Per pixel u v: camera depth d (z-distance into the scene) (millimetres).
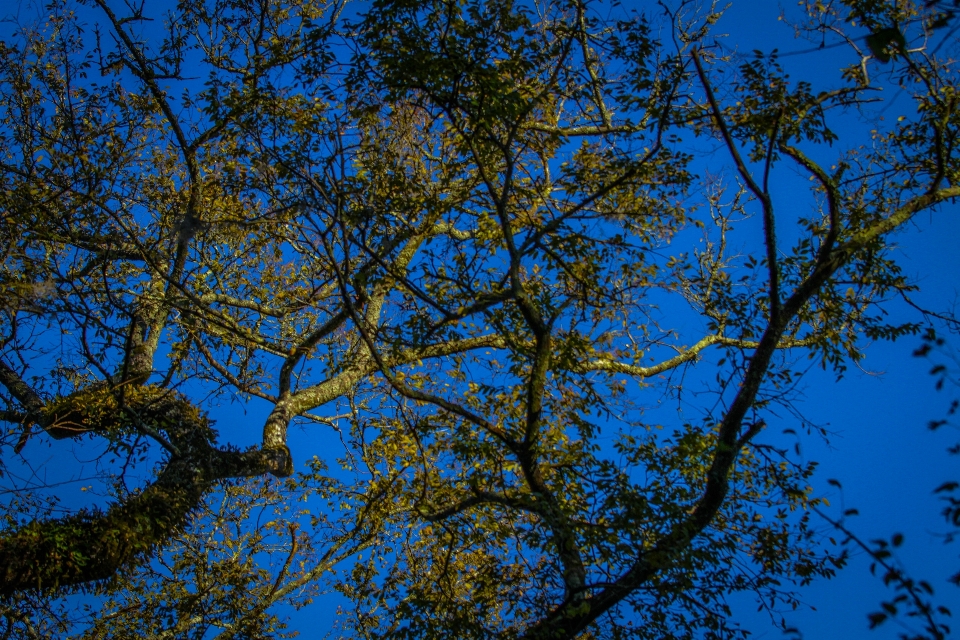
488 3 7633
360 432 11031
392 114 9344
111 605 11641
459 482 9414
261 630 11578
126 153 10250
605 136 9156
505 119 7676
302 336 11625
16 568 8266
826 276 8148
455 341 8180
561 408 8906
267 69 9750
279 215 8805
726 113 9000
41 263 9094
